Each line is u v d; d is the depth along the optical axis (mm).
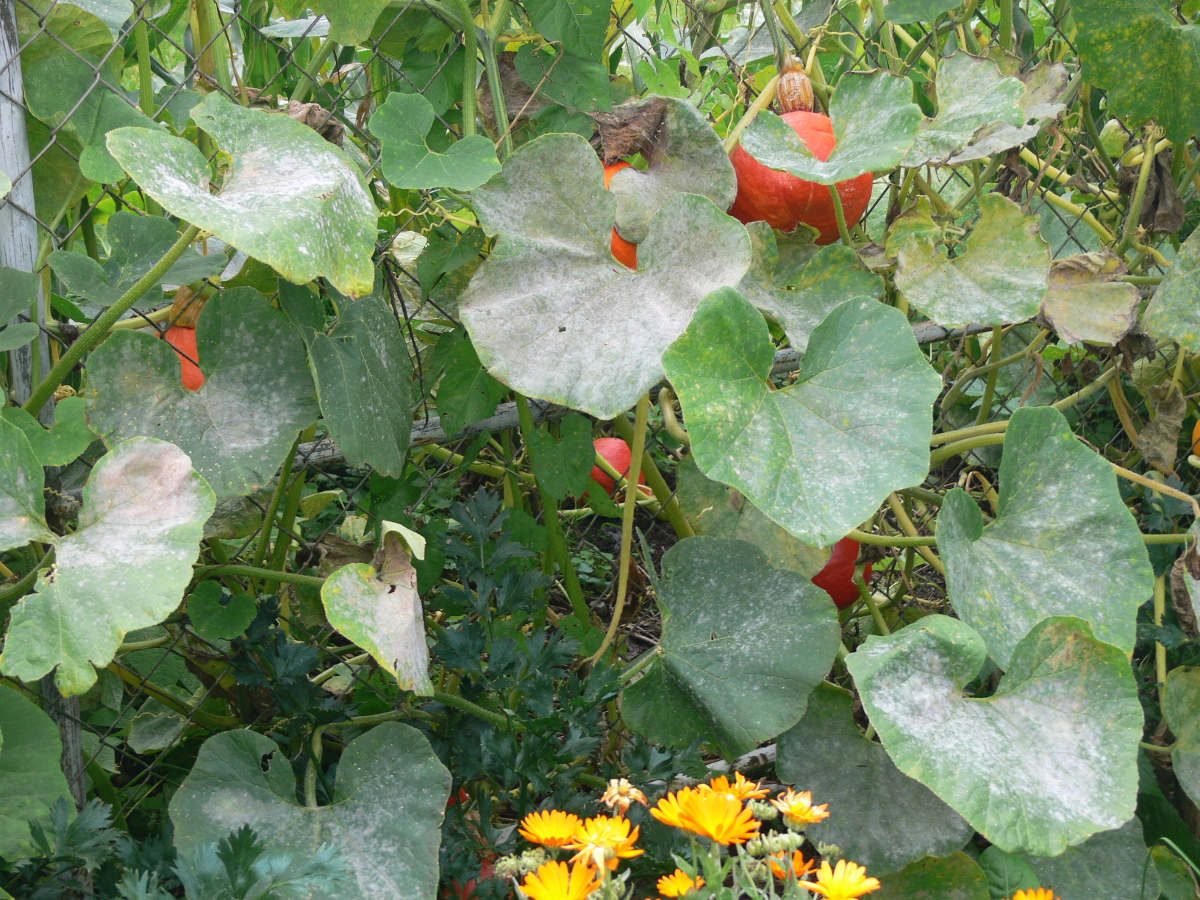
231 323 1549
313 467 1765
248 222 1414
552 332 1620
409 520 1835
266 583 1812
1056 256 2285
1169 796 1895
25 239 1518
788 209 1769
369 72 2035
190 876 1326
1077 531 1611
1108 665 1494
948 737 1463
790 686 1667
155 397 1526
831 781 1675
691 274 1622
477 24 1796
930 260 1753
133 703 1765
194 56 1821
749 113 1807
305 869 1362
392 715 1669
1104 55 1834
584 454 1830
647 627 2381
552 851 1317
